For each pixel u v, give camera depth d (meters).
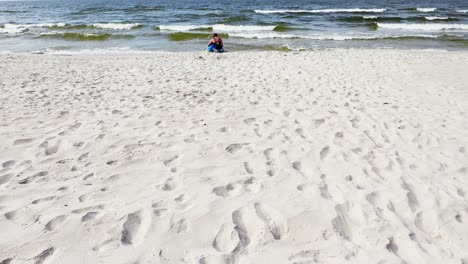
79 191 3.15
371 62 10.64
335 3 44.66
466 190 3.34
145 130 4.84
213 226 2.63
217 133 4.75
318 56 11.88
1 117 5.35
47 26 22.59
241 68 9.84
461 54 12.27
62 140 4.41
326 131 4.90
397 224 2.76
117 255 2.29
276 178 3.46
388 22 24.06
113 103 6.24
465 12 29.89
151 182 3.33
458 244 2.58
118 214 2.77
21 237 2.46
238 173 3.55
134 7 40.75
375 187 3.33
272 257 2.32
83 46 15.95
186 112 5.71
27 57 12.11
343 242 2.51
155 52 14.27
